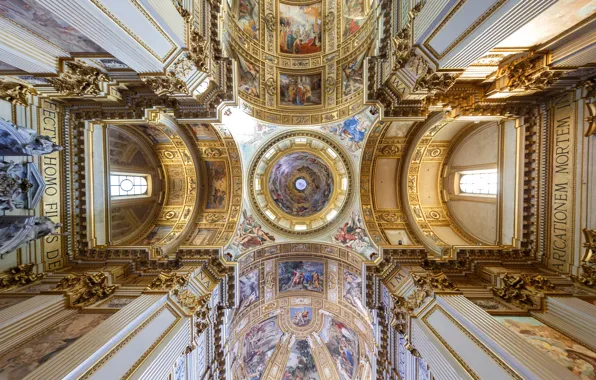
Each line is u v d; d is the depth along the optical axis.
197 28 9.28
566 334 7.35
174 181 16.75
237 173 15.59
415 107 11.17
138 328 7.47
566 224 9.86
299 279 17.53
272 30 15.48
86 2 5.08
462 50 7.03
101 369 5.82
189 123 13.39
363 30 13.58
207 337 11.63
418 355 9.41
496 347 6.30
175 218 16.05
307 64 15.66
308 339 19.06
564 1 5.88
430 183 16.19
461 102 10.92
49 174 10.80
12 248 8.00
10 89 8.96
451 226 15.45
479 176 14.39
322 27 15.52
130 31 6.20
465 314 7.82
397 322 10.76
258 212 16.33
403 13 9.58
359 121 14.13
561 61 7.95
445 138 15.48
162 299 9.16
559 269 10.09
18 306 8.13
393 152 15.12
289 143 16.75
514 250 11.44
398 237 14.55
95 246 12.59
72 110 11.38
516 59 8.60
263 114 14.88
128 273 12.31
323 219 17.34
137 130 14.98
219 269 13.43
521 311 8.59
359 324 15.62
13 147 8.00
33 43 7.29
